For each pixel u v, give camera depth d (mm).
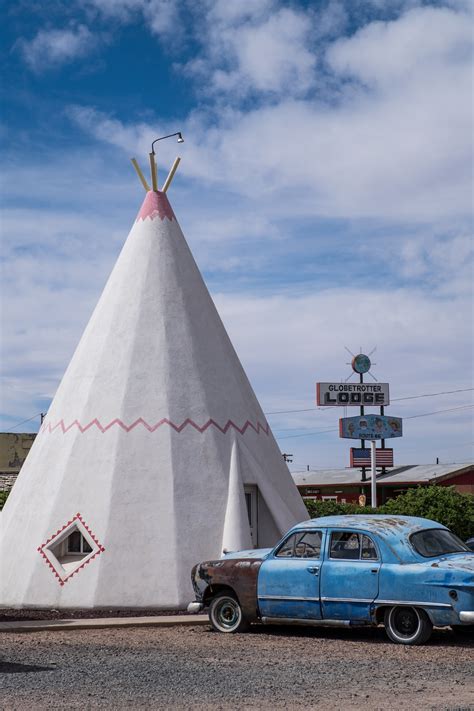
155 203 16219
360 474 41875
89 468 13992
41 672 7949
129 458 13969
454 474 36906
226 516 13875
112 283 15828
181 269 15820
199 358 15094
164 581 13180
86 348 15320
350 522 10305
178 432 14266
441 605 9273
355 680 7453
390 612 9703
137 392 14500
